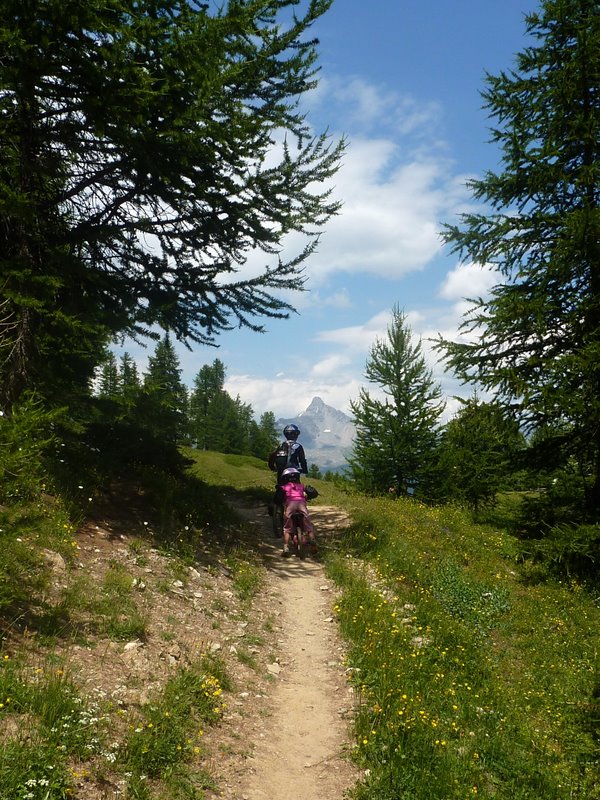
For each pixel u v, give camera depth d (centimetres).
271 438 8875
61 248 988
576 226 1097
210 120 871
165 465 1268
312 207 1126
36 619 528
